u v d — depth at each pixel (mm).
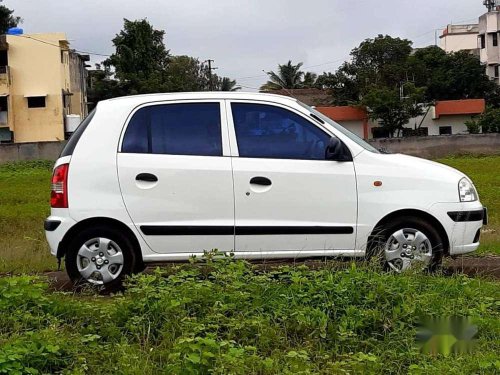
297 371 4594
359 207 7012
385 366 4816
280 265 6715
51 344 4750
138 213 6957
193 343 4719
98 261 6965
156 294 5520
